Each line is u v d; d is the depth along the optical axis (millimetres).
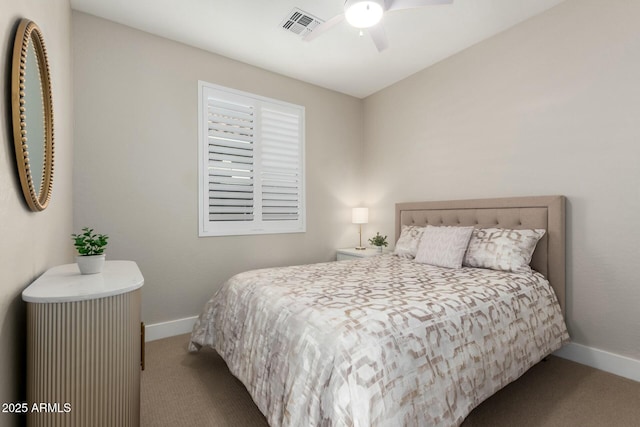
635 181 2064
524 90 2631
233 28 2721
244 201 3340
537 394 1883
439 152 3340
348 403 1064
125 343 1238
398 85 3818
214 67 3129
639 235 2051
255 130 3402
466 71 3066
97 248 1579
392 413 1127
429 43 2971
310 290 1780
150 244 2775
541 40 2521
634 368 2055
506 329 1716
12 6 1120
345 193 4199
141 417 1677
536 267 2443
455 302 1616
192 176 2998
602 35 2197
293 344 1350
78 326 1135
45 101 1476
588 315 2275
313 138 3891
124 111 2650
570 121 2361
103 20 2568
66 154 2143
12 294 1104
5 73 1055
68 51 2234
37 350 1092
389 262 2844
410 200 3674
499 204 2719
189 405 1792
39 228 1432
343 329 1259
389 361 1205
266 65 3391
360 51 3109
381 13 2021
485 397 1481
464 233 2617
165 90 2852
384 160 4027
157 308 2811
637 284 2061
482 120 2939
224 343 1994
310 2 2385
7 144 1063
